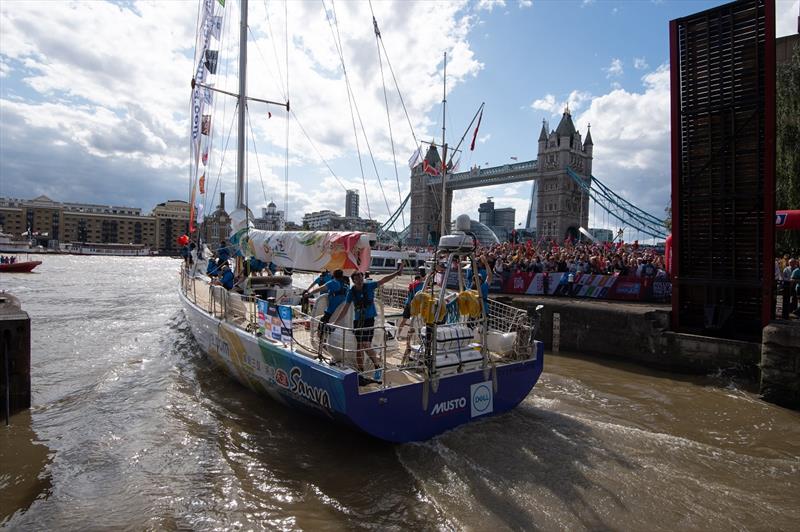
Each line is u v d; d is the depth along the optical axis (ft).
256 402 27.68
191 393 29.60
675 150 40.32
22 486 18.62
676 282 40.34
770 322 34.50
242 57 45.34
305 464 19.90
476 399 22.30
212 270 35.37
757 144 36.32
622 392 32.50
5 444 22.57
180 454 21.17
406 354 22.89
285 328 23.54
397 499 16.87
